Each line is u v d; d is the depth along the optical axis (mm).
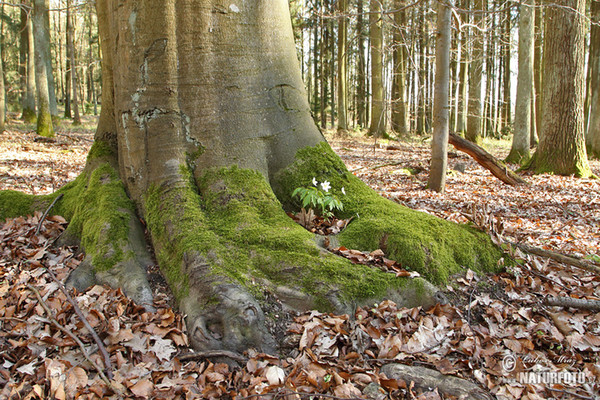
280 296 3023
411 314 3064
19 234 4062
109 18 3955
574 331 3078
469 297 3322
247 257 3172
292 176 3938
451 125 22641
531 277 3639
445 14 7902
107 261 3436
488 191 8812
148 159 3727
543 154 11508
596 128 15375
